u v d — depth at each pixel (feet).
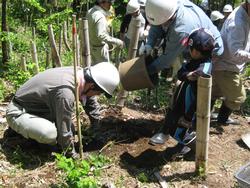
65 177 8.77
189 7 9.75
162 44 10.41
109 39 13.78
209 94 8.33
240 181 8.01
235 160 10.16
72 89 8.95
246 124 12.39
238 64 10.67
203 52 9.05
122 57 16.19
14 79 13.47
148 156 9.96
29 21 20.95
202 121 8.61
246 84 16.08
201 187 8.94
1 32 14.53
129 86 10.41
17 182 8.67
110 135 10.83
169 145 10.46
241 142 11.14
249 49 10.75
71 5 23.77
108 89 9.11
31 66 13.11
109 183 8.65
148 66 10.27
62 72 9.16
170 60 9.89
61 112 8.96
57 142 9.62
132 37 11.50
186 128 9.68
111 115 11.94
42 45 17.87
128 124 11.51
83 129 10.89
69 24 20.80
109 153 10.03
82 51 11.50
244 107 13.76
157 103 13.23
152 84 10.24
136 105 13.12
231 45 10.28
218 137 11.31
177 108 9.64
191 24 9.43
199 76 8.41
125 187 8.83
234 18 10.28
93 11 13.65
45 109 9.52
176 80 11.35
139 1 15.38
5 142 10.06
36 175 8.91
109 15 14.11
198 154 9.00
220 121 12.08
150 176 9.28
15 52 17.10
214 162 9.95
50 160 9.55
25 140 10.09
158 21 9.37
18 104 9.57
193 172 9.41
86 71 9.15
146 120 11.91
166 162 9.75
